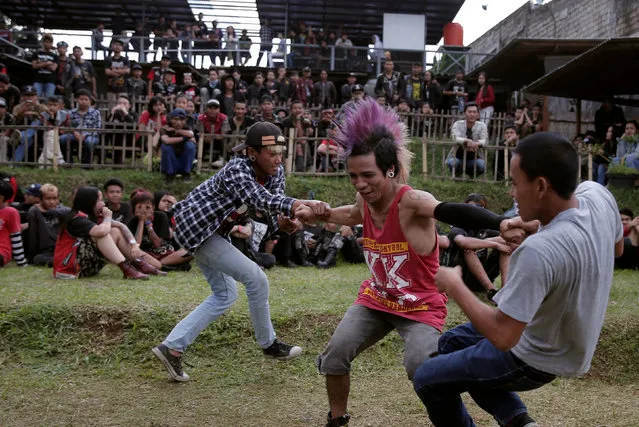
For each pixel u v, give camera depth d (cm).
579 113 1348
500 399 265
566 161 218
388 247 298
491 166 1063
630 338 477
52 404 372
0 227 675
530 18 1914
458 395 271
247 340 461
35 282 576
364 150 288
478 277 531
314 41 1873
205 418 359
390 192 297
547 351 235
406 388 410
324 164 983
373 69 1812
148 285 569
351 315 318
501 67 1639
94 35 1728
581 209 228
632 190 968
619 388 436
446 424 274
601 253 225
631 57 1107
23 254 692
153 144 944
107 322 467
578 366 236
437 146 1159
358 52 1812
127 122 1043
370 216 306
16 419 350
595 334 233
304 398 392
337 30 1956
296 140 970
